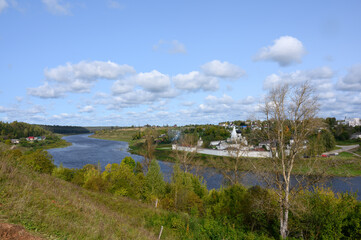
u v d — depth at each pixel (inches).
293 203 733.9
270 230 853.8
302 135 737.6
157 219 848.9
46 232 351.3
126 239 479.5
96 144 6692.9
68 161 3282.5
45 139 6870.1
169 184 1593.3
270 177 797.9
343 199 732.0
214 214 960.9
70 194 692.1
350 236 668.7
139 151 4128.9
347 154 3112.7
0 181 487.8
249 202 906.1
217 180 2122.3
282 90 776.3
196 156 3316.9
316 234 722.8
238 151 1349.7
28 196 467.8
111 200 1011.9
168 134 6712.6
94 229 449.1
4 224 318.3
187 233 748.0
